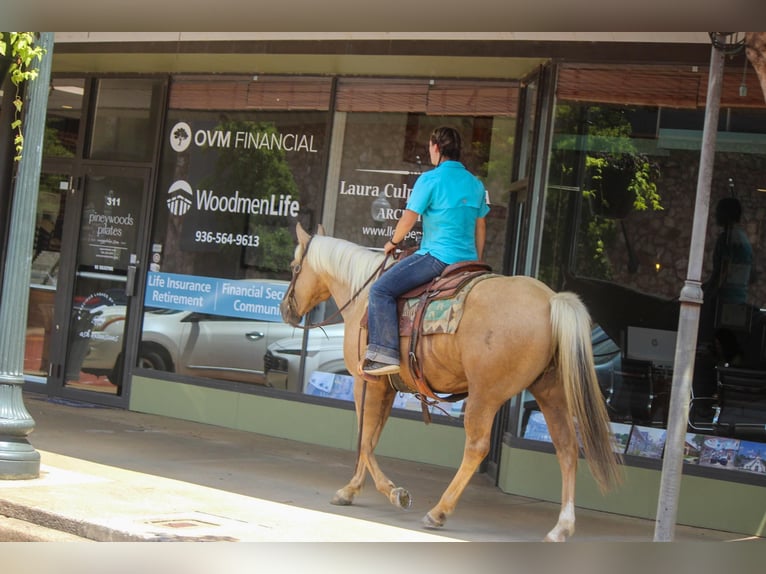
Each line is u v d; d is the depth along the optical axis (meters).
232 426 10.62
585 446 6.14
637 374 8.38
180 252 11.18
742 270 8.16
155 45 10.53
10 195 11.09
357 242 10.21
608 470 6.18
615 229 8.51
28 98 7.59
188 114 11.24
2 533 6.35
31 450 7.53
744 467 7.94
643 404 8.34
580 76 8.57
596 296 8.54
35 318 12.05
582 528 7.39
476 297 6.50
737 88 8.16
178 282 11.16
